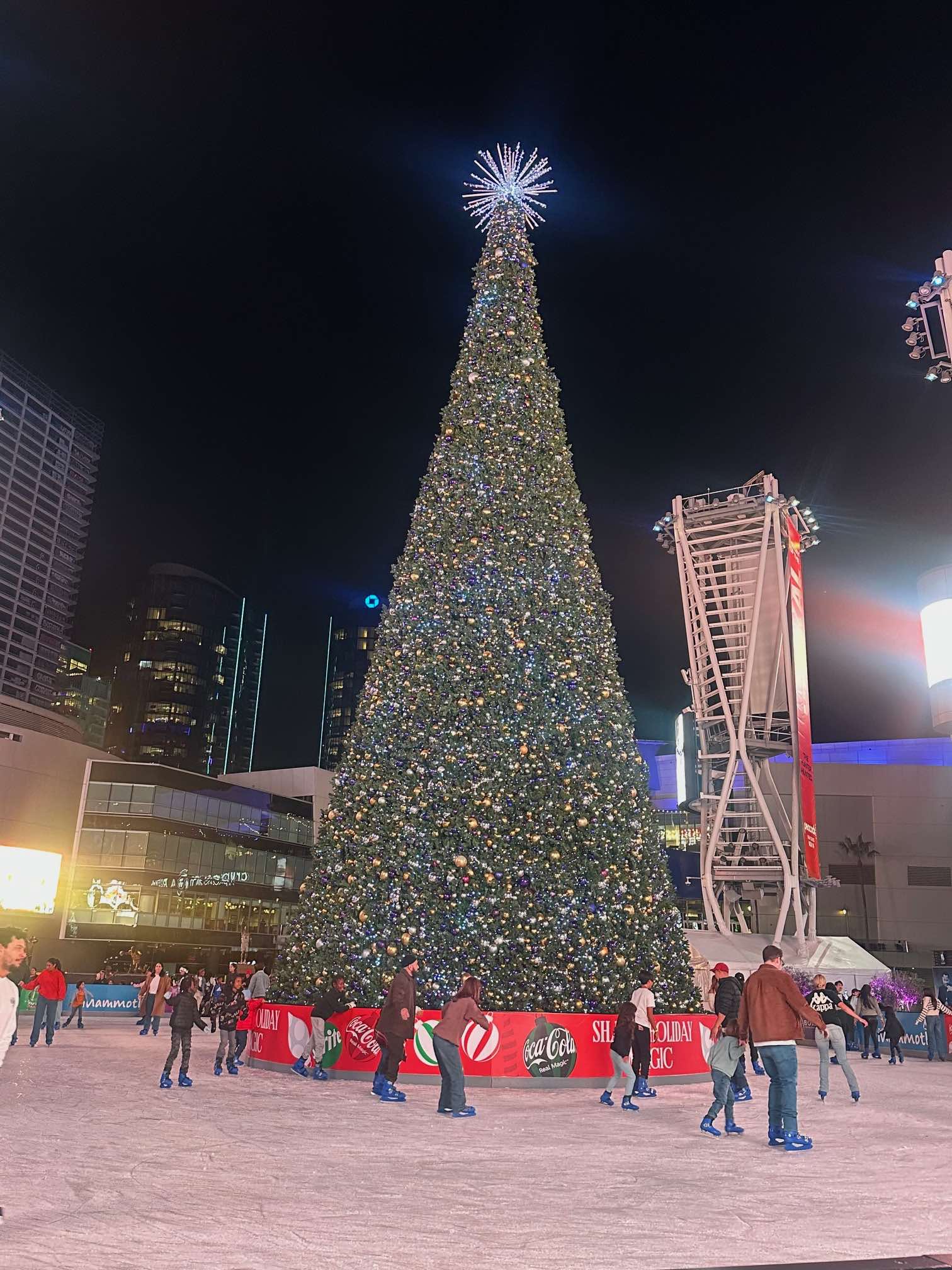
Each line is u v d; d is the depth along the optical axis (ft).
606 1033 47.01
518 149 65.92
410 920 47.11
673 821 295.69
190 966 214.28
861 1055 82.58
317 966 48.60
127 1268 14.92
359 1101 37.88
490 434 57.21
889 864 298.97
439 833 48.65
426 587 54.34
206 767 638.12
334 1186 21.85
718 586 184.75
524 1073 44.57
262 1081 44.21
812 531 191.21
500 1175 23.81
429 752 50.03
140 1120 30.73
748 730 179.73
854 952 163.73
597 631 55.11
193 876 226.17
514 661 51.62
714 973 45.70
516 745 49.88
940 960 286.66
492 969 46.29
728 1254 16.66
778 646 178.81
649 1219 19.38
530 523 55.26
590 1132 31.65
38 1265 14.88
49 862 211.82
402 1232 17.89
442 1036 35.29
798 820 174.60
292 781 278.05
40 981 62.59
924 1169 25.75
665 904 52.31
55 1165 22.82
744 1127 33.83
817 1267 15.67
